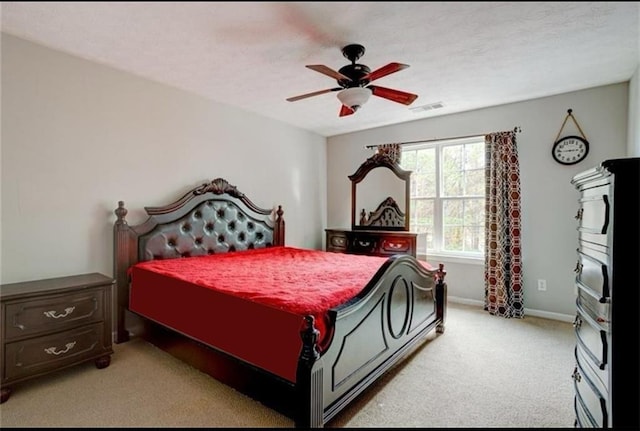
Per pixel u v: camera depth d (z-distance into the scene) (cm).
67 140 258
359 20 199
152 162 313
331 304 181
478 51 243
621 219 130
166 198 324
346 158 517
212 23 204
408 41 226
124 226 284
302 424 153
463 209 415
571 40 227
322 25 205
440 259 424
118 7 188
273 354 170
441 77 295
